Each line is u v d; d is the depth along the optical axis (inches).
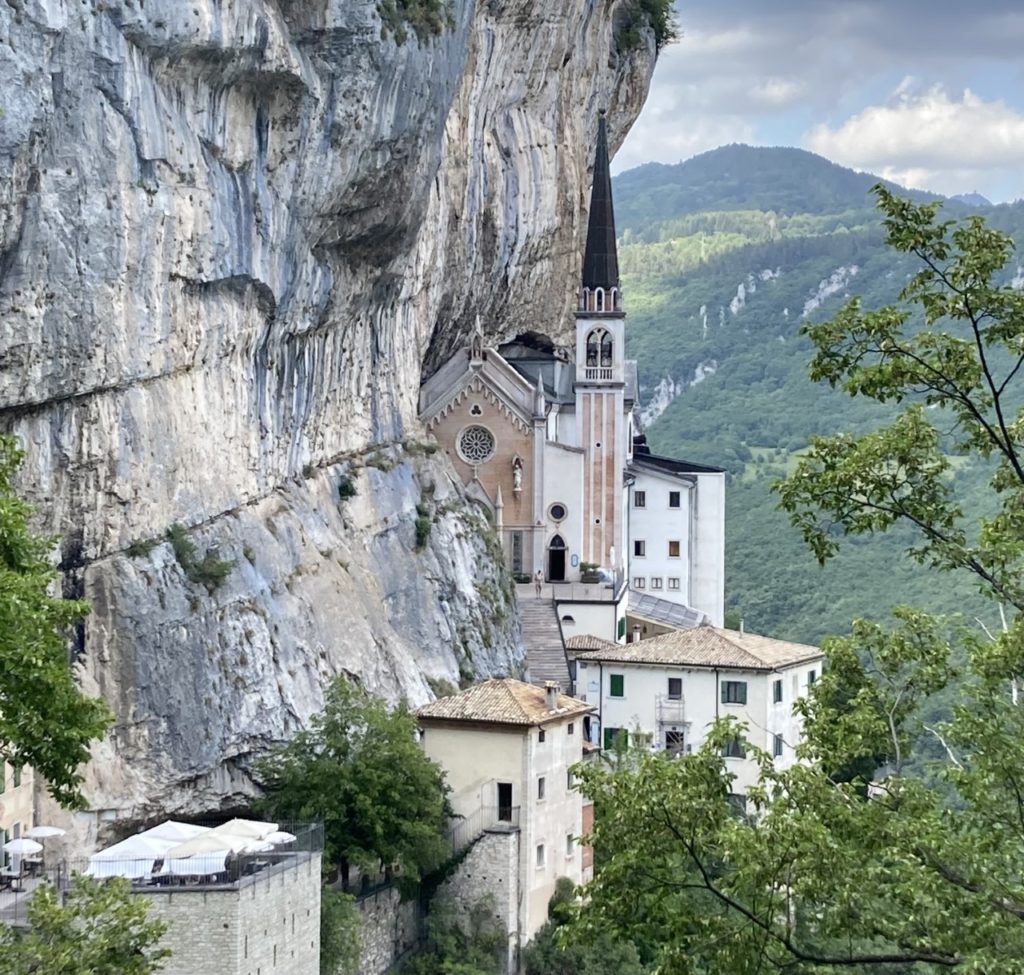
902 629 1598.2
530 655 4429.1
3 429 2488.9
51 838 2561.5
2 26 2235.5
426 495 4035.4
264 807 2898.6
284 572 3174.2
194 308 2854.3
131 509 2728.8
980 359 1555.1
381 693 3356.3
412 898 3004.4
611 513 4985.2
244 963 2324.1
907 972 1700.3
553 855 3206.2
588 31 4931.1
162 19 2581.2
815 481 1599.4
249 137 2938.0
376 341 3858.3
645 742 3833.7
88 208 2471.7
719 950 1478.8
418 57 3270.2
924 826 1483.8
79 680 2581.2
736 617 5659.5
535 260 4886.8
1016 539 1556.3
